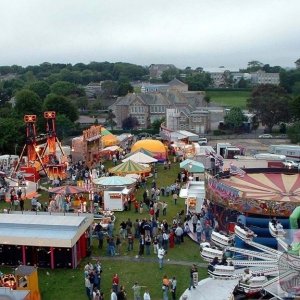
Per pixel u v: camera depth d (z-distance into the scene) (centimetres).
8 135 9500
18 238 3484
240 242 3212
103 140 8406
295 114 13962
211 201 4172
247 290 2645
